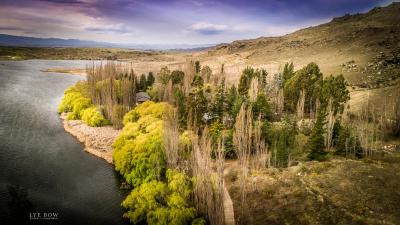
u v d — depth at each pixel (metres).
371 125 86.56
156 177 54.91
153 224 44.53
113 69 151.88
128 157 60.03
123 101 107.19
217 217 42.53
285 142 66.62
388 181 52.25
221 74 156.12
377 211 43.97
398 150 70.25
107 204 50.88
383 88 117.31
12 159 65.31
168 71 156.62
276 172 58.25
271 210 46.59
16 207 48.09
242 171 56.69
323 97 94.19
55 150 72.38
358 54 197.38
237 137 66.06
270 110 90.00
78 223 45.50
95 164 66.19
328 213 44.22
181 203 45.19
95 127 90.38
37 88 146.75
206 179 44.97
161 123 71.19
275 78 135.38
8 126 86.62
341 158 64.69
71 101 105.56
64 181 57.72
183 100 96.19
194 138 60.09
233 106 86.06
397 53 178.12
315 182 52.97
